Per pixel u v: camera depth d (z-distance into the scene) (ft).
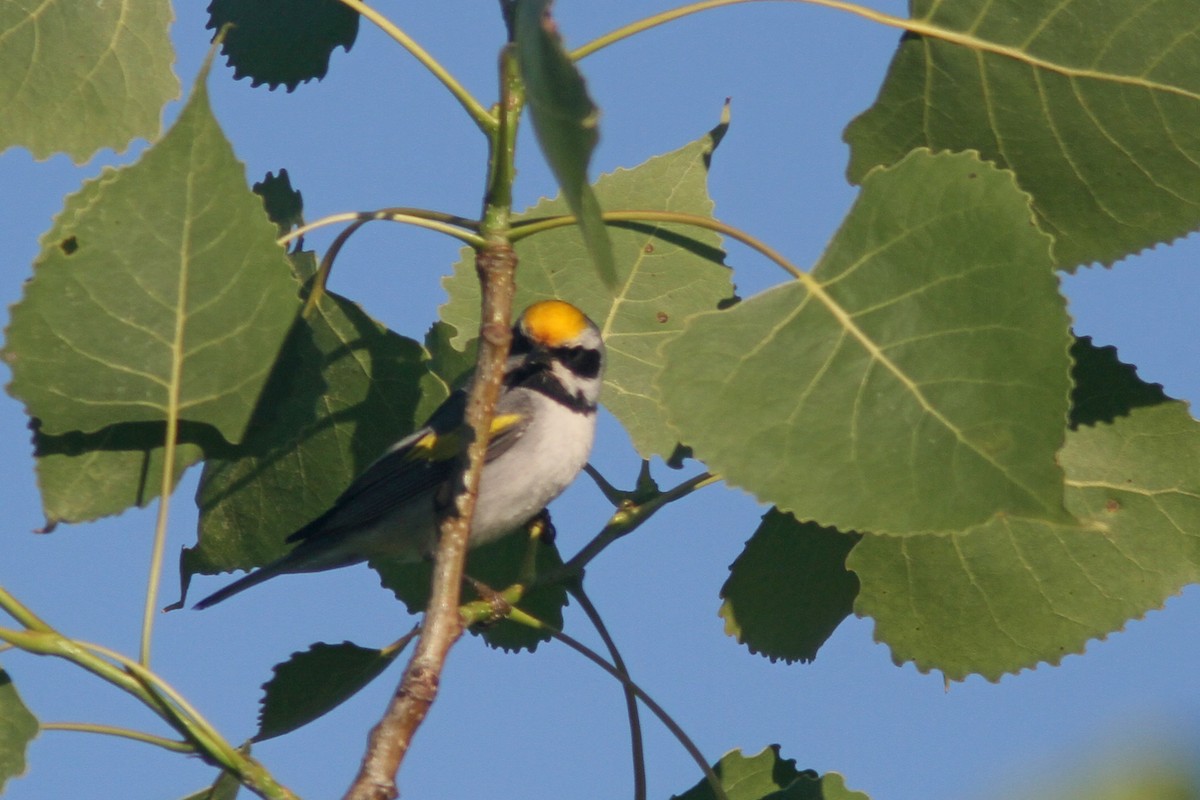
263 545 32.45
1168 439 28.66
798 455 22.90
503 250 24.23
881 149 29.66
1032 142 29.01
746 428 23.13
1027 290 22.71
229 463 32.09
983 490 22.15
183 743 21.25
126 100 30.66
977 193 23.29
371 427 31.45
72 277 23.56
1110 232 28.86
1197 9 27.45
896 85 29.19
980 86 28.89
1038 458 22.00
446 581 23.11
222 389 25.21
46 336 23.95
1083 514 28.55
